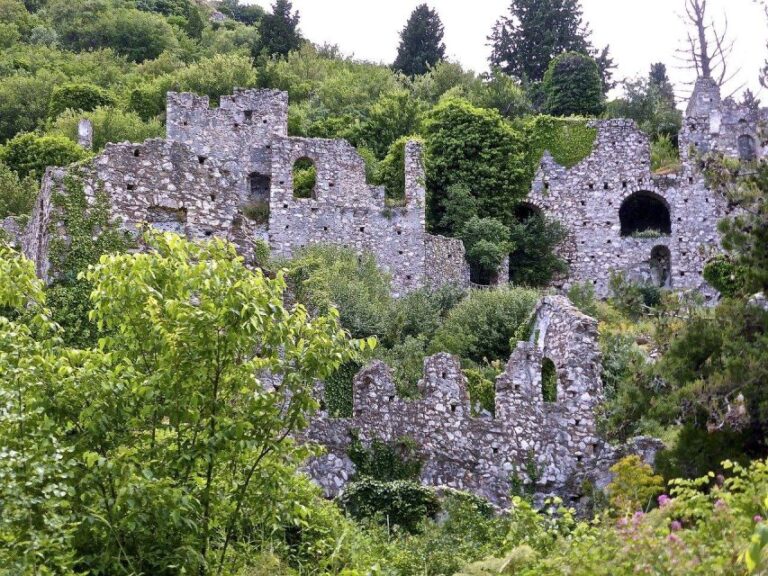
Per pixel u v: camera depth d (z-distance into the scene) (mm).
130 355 17453
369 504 25578
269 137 56688
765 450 25203
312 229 51188
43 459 15477
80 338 25438
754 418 25109
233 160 55719
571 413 30656
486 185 59812
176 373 16547
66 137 64000
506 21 103000
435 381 30250
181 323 16547
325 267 44844
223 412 16719
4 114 78062
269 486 17172
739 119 63938
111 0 119188
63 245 26484
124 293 16781
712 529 16156
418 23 103625
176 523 15609
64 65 91938
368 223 52156
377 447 28938
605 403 29906
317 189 53031
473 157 60312
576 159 62844
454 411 30109
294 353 17250
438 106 64938
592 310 50469
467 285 54562
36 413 16141
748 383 25156
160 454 16562
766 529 11961
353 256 50000
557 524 21562
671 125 72812
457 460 29547
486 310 44094
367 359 33719
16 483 15086
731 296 31578
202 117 55812
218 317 16453
